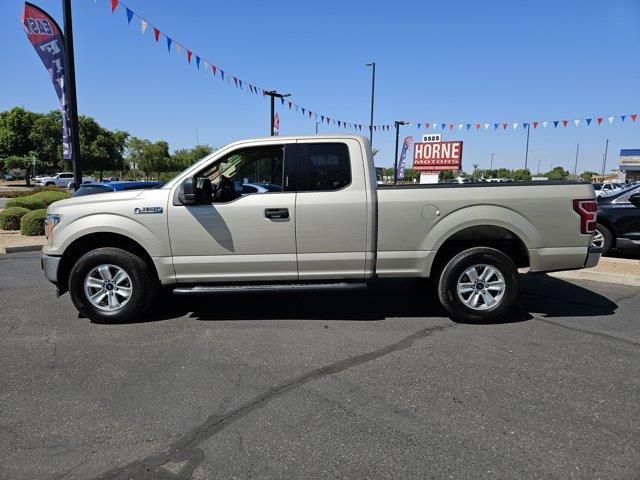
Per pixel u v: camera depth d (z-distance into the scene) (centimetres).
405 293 669
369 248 519
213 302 625
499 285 528
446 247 540
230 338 488
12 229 1411
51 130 5569
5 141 5422
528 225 518
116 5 873
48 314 577
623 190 930
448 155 2531
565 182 529
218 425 322
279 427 319
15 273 827
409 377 394
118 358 438
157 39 969
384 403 350
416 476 268
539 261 525
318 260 519
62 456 289
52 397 364
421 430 314
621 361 424
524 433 310
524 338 484
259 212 510
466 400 354
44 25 1066
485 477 267
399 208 514
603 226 920
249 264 518
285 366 417
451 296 526
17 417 335
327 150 518
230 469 276
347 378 392
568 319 547
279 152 539
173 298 645
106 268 529
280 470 275
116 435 312
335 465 279
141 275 527
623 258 952
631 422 322
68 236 519
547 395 361
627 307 596
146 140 5803
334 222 513
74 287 526
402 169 3062
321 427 318
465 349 454
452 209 516
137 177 6003
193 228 512
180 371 408
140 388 377
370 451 292
